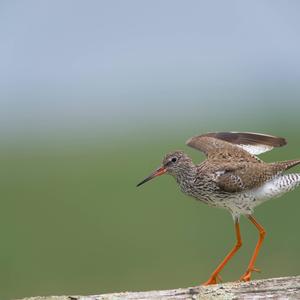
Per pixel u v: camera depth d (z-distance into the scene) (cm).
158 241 1897
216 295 993
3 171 2647
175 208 2078
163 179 2319
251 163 1306
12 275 1778
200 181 1314
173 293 998
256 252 1277
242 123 3142
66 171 2598
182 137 3062
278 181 1292
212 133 1499
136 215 2061
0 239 1948
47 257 1861
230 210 1306
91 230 1980
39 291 1738
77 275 1780
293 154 2342
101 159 2756
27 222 2052
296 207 1959
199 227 1953
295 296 987
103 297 995
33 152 2991
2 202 2222
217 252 1831
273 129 2911
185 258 1819
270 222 1911
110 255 1872
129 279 1753
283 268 1766
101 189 2323
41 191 2334
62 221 2052
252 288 994
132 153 2800
